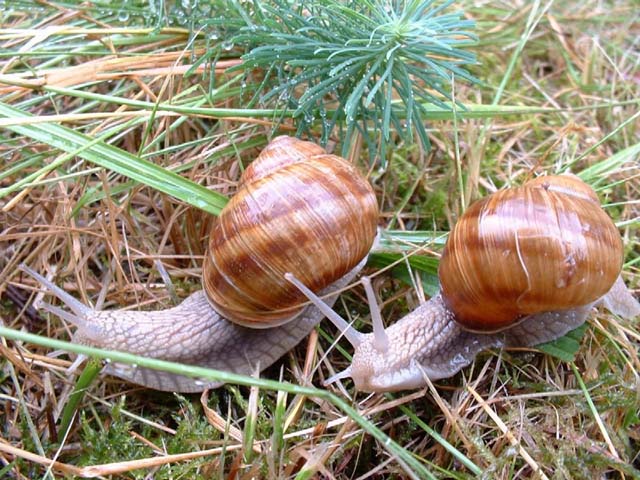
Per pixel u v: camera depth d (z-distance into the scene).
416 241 0.16
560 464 0.12
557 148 0.19
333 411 0.14
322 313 0.15
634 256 0.17
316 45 0.14
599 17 0.24
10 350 0.14
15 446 0.13
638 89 0.21
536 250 0.13
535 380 0.14
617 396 0.13
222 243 0.14
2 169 0.16
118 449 0.13
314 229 0.13
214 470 0.13
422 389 0.14
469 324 0.14
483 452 0.12
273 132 0.16
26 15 0.19
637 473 0.12
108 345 0.14
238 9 0.15
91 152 0.15
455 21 0.14
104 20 0.18
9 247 0.16
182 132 0.17
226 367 0.14
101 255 0.16
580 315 0.14
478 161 0.18
